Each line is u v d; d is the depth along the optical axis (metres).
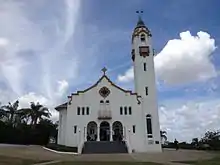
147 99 49.72
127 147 40.56
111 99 49.12
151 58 52.59
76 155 33.59
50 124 69.12
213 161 27.19
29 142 54.88
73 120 47.34
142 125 47.59
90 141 43.81
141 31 54.34
